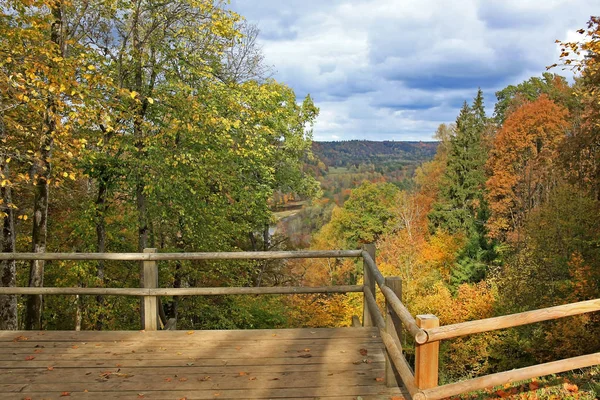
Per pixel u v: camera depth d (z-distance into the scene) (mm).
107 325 13602
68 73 6738
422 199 45812
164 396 3932
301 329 5574
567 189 20953
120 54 10820
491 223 35094
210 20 10898
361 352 4809
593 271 16906
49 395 3961
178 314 15273
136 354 4859
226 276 15477
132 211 12281
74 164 10344
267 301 17266
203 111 10922
